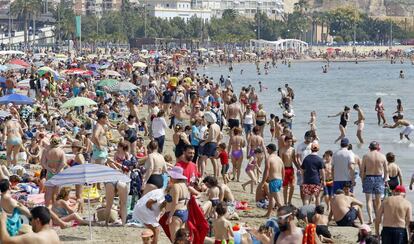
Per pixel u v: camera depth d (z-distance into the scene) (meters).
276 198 42.31
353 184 42.03
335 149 71.75
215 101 85.88
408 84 187.25
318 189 41.50
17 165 54.34
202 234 33.03
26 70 139.38
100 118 45.41
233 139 54.00
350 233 39.09
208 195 37.75
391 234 32.88
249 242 33.94
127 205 39.28
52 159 42.00
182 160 40.28
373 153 40.22
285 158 44.19
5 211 33.78
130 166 44.06
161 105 91.75
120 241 35.88
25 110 78.94
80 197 41.31
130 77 140.25
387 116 105.88
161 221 33.78
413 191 51.88
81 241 35.69
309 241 29.06
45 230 24.02
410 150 72.38
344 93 154.75
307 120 98.69
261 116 70.94
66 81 125.25
